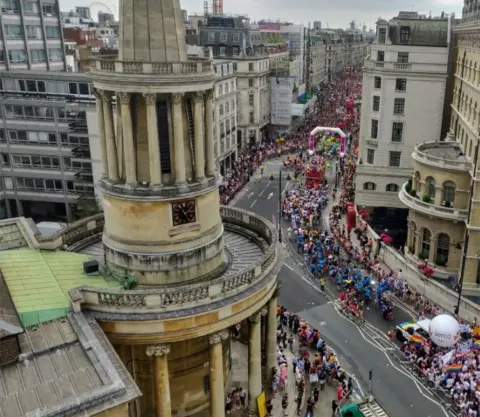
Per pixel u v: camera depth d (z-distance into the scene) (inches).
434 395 1312.7
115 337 946.7
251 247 1296.8
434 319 1333.7
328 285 1898.4
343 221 2546.8
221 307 971.3
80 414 671.1
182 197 1025.5
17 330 791.7
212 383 1031.6
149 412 1122.0
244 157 3939.5
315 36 7608.3
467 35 2237.9
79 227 1277.1
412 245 2167.8
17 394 714.8
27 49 3036.4
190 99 1029.2
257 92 4205.2
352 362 1449.3
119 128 1027.9
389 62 2465.6
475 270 1884.8
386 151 2608.3
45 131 2608.3
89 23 6432.1
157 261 1044.5
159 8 978.1
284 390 1261.1
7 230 1238.9
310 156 3772.1
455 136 2400.3
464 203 1921.8
